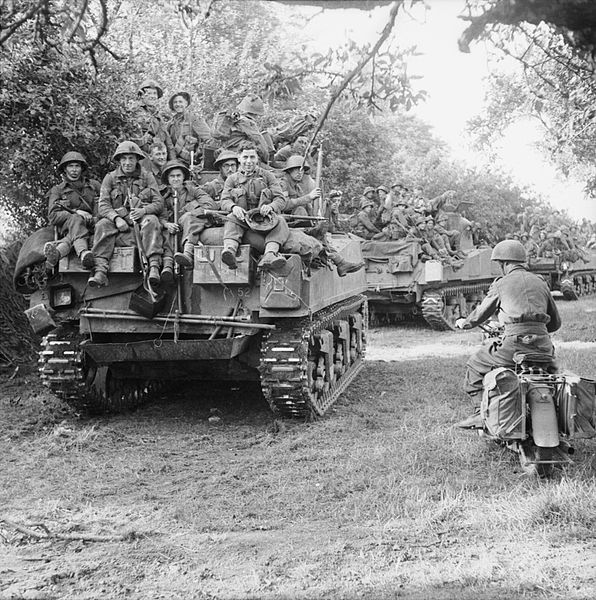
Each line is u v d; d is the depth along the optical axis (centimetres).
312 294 844
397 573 455
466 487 619
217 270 802
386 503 586
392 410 928
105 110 1109
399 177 3188
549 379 646
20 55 1009
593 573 448
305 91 1819
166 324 835
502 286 702
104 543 519
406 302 1909
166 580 457
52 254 817
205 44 1872
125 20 1605
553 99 886
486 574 449
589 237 3700
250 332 821
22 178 1142
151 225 819
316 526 546
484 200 3334
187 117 1072
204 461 727
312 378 894
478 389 734
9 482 661
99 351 834
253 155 837
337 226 1280
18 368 1152
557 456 649
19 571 472
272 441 796
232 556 491
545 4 355
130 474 684
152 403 998
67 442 791
